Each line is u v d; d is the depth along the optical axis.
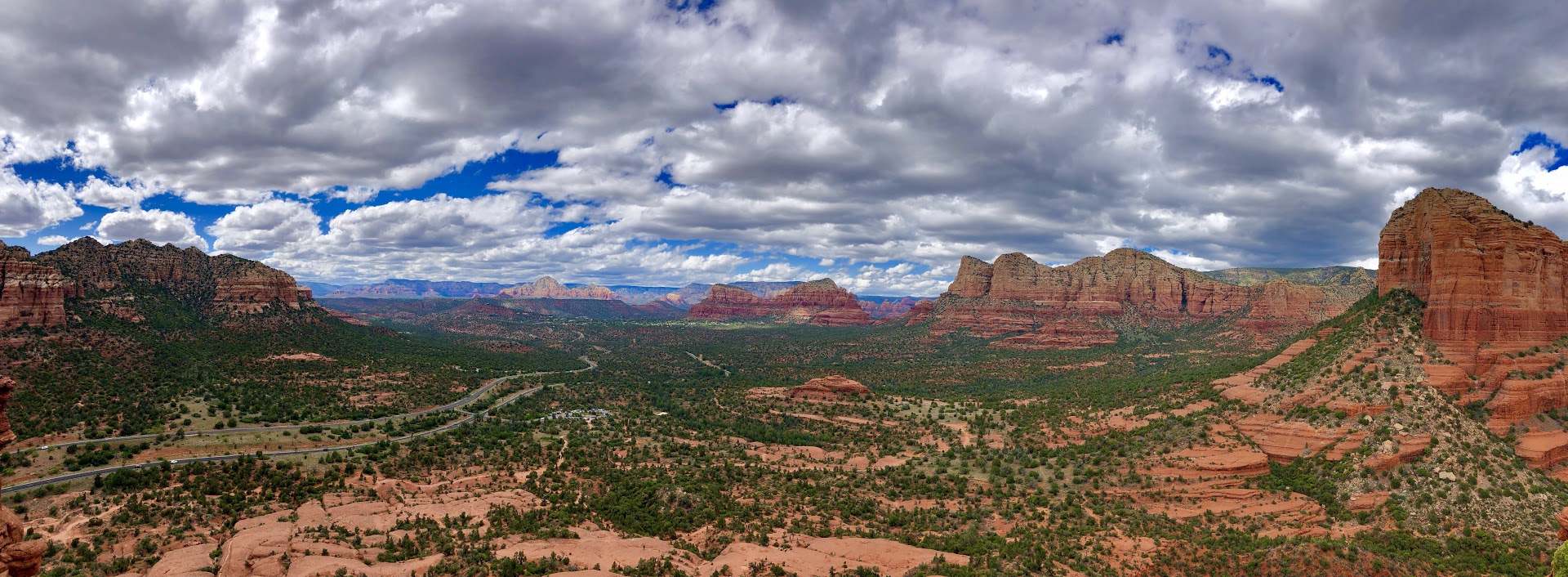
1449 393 105.06
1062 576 77.44
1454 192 120.94
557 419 178.50
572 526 99.31
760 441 160.75
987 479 118.69
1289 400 114.56
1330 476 98.25
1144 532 90.25
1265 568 76.38
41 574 78.44
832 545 88.19
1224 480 102.62
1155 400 146.12
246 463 118.19
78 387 144.62
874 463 134.62
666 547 89.25
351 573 75.50
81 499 101.44
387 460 128.75
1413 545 83.62
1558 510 89.12
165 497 103.06
